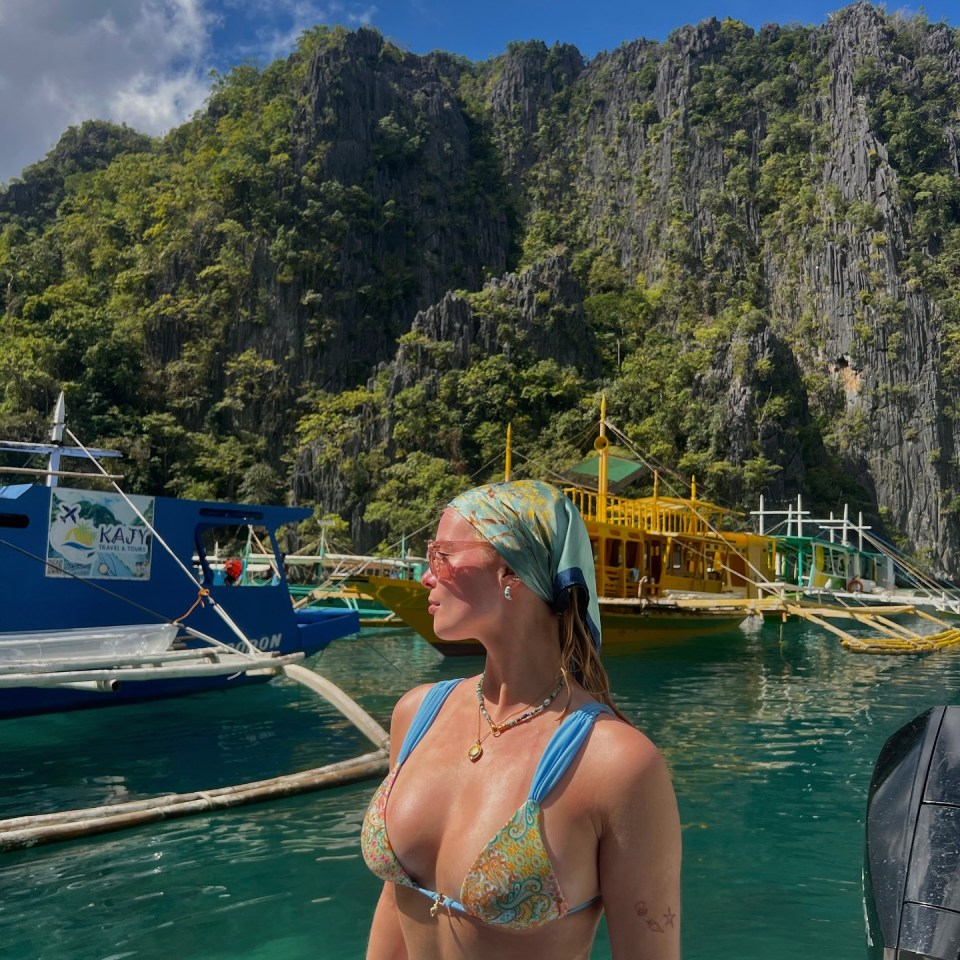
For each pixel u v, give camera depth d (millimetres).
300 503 73562
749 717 13781
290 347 92438
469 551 1615
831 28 137500
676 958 1434
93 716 12594
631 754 1451
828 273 111000
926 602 31531
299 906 5586
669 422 84312
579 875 1438
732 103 131000
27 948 4941
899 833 2900
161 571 13766
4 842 6633
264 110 110688
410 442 76250
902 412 102875
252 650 11977
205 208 96812
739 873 6422
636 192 128500
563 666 1578
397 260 107812
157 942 5027
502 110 142375
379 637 26906
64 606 12781
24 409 72250
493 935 1464
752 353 93125
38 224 130375
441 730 1696
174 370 85625
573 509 1689
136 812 7336
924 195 115000
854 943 5113
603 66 148000
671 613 25891
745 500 82000
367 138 114062
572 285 93750
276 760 10055
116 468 73188
